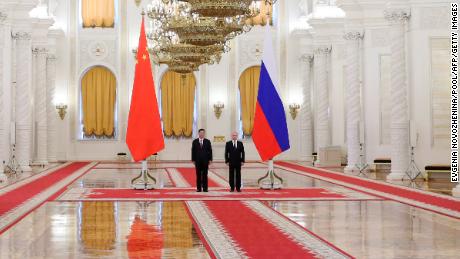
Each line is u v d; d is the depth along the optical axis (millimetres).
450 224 8586
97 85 28547
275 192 13289
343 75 23047
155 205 10984
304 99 27438
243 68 28750
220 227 8375
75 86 28391
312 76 27438
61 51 28375
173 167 23000
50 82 27125
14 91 21219
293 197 12211
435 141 16359
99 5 28578
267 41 13766
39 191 13477
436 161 16312
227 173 19672
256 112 13828
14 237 7652
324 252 6613
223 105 28609
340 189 13875
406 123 16500
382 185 14719
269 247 6910
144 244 7180
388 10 16609
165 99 28703
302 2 27484
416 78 16438
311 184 15344
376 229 8180
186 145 28688
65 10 28438
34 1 19625
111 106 28547
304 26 27203
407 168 16516
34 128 24906
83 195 12648
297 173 19547
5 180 16469
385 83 19641
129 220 9117
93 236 7723
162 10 16938
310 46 27297
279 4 28906
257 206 10773
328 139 24062
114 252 6711
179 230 8188
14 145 19500
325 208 10461
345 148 23156
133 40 28656
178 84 28734
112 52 28641
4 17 16688
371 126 19812
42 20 24156
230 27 15609
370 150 19906
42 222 8906
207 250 6801
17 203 11172
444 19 16359
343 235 7723
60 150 28109
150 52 20797
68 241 7379
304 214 9711
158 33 19203
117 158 28234
